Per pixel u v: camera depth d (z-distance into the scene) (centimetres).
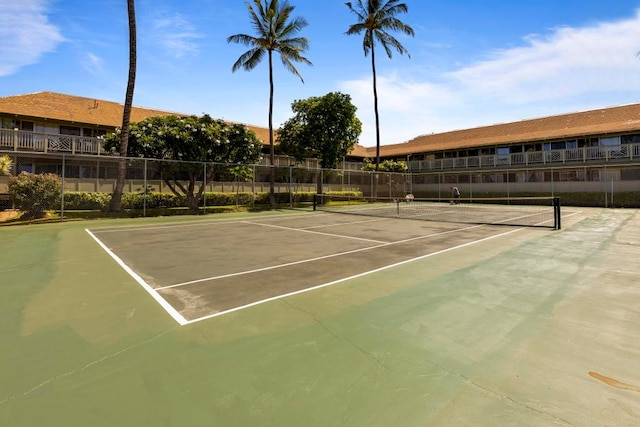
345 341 313
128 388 240
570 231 1101
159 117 1833
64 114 2130
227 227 1267
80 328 341
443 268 599
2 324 349
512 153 2955
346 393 234
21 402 224
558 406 219
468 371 262
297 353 291
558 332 331
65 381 248
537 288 475
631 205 2333
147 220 1499
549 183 2744
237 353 291
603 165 2453
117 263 649
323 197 2717
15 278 534
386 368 267
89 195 1675
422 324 351
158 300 429
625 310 389
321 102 2627
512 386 242
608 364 271
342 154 2823
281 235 1052
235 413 213
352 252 762
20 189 1363
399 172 3306
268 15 2230
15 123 1969
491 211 2112
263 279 532
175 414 213
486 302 417
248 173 2144
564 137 2673
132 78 1578
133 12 1562
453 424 203
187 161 1709
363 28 2858
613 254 717
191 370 264
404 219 1603
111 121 2288
